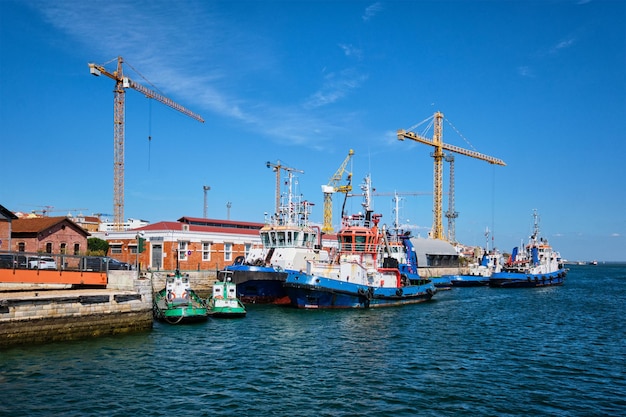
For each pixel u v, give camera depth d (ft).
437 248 403.13
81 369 81.87
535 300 226.38
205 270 207.10
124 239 223.71
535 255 338.95
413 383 80.18
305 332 120.26
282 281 167.43
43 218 198.49
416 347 107.45
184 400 69.36
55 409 64.39
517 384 81.10
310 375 83.35
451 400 72.43
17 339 93.09
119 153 337.31
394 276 181.78
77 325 101.60
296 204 197.88
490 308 188.14
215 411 65.62
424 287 199.21
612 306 201.36
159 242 212.43
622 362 97.86
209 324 128.26
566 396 75.41
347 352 100.68
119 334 108.78
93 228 321.52
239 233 244.42
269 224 197.77
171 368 84.89
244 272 165.99
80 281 115.14
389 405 69.67
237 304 143.23
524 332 131.54
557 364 95.25
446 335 123.03
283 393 73.67
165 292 142.20
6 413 62.54
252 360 92.02
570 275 583.99
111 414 63.46
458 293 264.31
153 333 113.29
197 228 230.68
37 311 95.66
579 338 123.85
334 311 156.04
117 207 332.39
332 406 68.69
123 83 339.36
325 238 300.81
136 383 76.07
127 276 116.88
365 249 176.65
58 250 193.06
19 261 128.06
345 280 163.63
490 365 93.25
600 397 75.20
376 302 170.71
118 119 339.36
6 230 174.60
